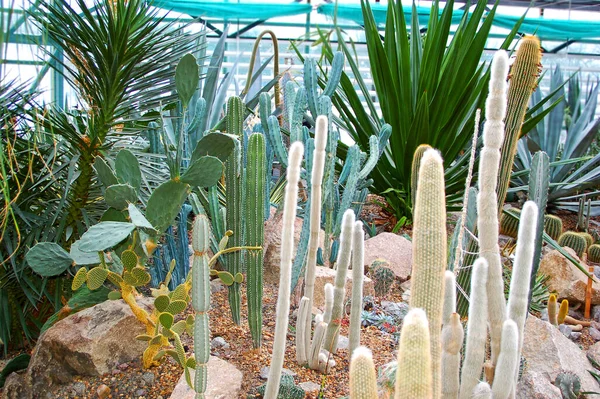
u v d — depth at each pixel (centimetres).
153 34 216
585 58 800
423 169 93
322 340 171
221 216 211
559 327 248
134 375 168
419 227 92
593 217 494
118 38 203
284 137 323
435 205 91
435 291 92
